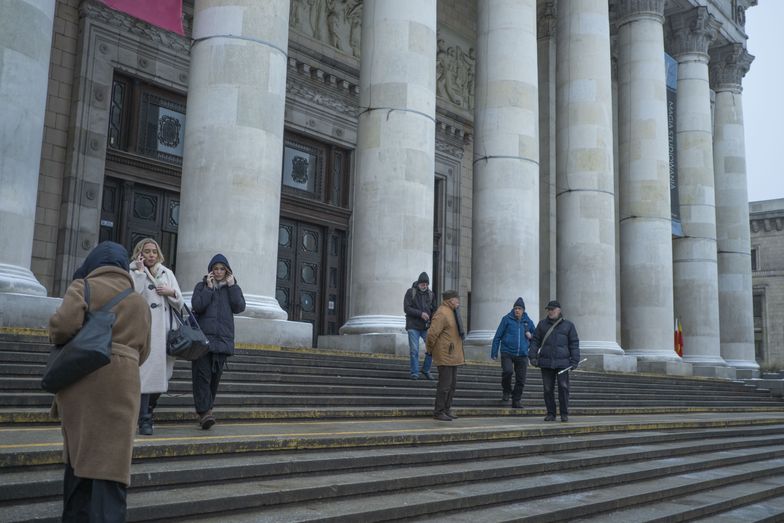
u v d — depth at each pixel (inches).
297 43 919.7
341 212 964.6
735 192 1293.1
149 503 191.6
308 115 935.0
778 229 2234.3
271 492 214.4
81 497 153.0
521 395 528.1
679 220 1099.9
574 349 465.1
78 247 697.0
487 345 726.5
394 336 606.9
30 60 418.9
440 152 1094.4
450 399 414.9
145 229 772.0
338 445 283.1
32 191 419.8
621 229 1007.0
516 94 776.9
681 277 1149.1
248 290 516.1
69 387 149.9
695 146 1167.6
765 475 403.9
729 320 1263.5
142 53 768.3
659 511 287.3
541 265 1103.0
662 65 1042.7
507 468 296.5
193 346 262.2
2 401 283.0
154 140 787.4
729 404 808.9
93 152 716.7
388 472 267.6
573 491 296.5
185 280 513.0
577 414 556.4
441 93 1103.0
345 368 492.1
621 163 1023.6
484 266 756.6
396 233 637.9
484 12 804.6
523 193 764.0
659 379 824.9
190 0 801.6
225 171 518.6
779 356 2190.0
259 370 435.5
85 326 149.3
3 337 354.3
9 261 403.9
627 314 980.6
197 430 292.2
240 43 535.5
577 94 898.1
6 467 200.2
